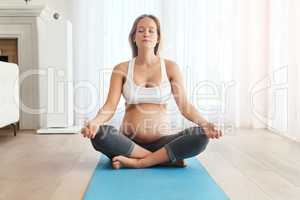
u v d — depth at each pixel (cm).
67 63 349
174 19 383
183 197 135
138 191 143
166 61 207
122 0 379
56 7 381
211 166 194
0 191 148
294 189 150
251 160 211
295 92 298
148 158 185
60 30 347
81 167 193
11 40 367
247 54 387
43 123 358
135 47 212
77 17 380
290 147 257
